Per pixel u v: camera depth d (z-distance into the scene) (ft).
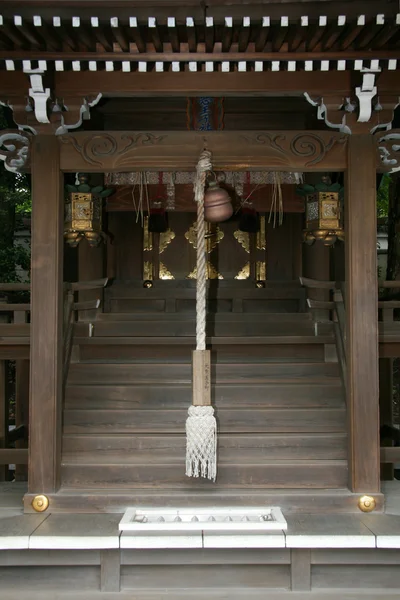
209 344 18.26
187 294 22.86
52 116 14.62
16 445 24.35
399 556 12.66
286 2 12.13
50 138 14.64
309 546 12.31
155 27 12.54
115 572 12.57
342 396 16.58
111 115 20.65
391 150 14.78
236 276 23.70
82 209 16.93
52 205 14.61
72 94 14.42
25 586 12.67
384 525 13.06
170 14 12.35
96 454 15.16
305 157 14.82
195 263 23.57
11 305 20.29
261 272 23.65
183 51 13.88
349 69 14.37
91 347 18.29
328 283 18.43
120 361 17.93
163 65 14.10
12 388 39.22
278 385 16.62
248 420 15.98
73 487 14.67
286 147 14.82
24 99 14.40
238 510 13.84
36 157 14.61
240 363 17.51
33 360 14.40
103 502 14.11
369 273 14.57
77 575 12.71
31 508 14.03
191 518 13.58
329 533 12.49
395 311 25.71
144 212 23.57
